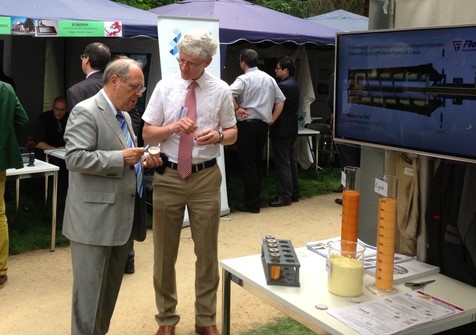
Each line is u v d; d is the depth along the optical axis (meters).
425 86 1.86
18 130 3.73
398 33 1.94
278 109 5.79
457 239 1.97
